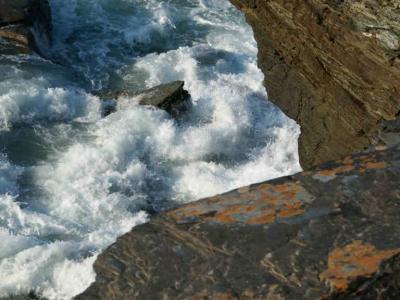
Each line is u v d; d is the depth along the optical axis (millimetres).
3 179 16906
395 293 4488
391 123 7113
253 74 23109
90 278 14203
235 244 4914
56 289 14141
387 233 4824
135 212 16516
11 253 14625
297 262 4672
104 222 16062
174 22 25906
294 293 4477
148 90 20766
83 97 20453
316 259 4672
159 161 18531
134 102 20406
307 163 14359
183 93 20609
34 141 18781
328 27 11719
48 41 24172
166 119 19641
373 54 11055
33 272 14234
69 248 14742
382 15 10578
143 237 5113
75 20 25688
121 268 4930
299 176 5492
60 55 23875
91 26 25453
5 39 22750
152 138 18938
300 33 12547
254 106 20844
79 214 16125
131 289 4777
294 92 14125
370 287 4477
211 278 4699
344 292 4449
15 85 20719
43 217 15781
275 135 19781
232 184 18047
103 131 19312
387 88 11211
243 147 19422
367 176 5391
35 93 20016
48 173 17406
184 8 26641
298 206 5164
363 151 5719
